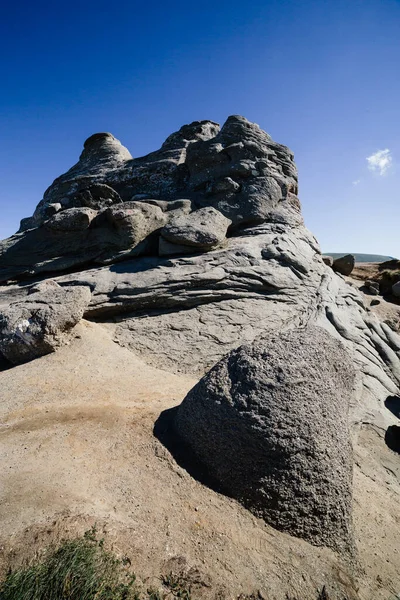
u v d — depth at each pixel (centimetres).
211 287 1180
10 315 903
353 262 2255
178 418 554
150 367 913
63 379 780
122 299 1110
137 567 342
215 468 474
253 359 520
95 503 413
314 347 541
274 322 1161
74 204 1619
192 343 1033
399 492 689
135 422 598
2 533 354
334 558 435
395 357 1292
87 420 605
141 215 1351
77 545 336
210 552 380
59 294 960
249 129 1642
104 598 299
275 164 1634
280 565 390
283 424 457
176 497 442
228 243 1367
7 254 1447
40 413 637
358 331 1311
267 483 445
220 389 506
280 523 437
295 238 1480
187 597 327
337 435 498
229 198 1538
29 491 421
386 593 425
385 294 2048
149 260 1273
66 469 473
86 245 1373
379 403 1025
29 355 886
